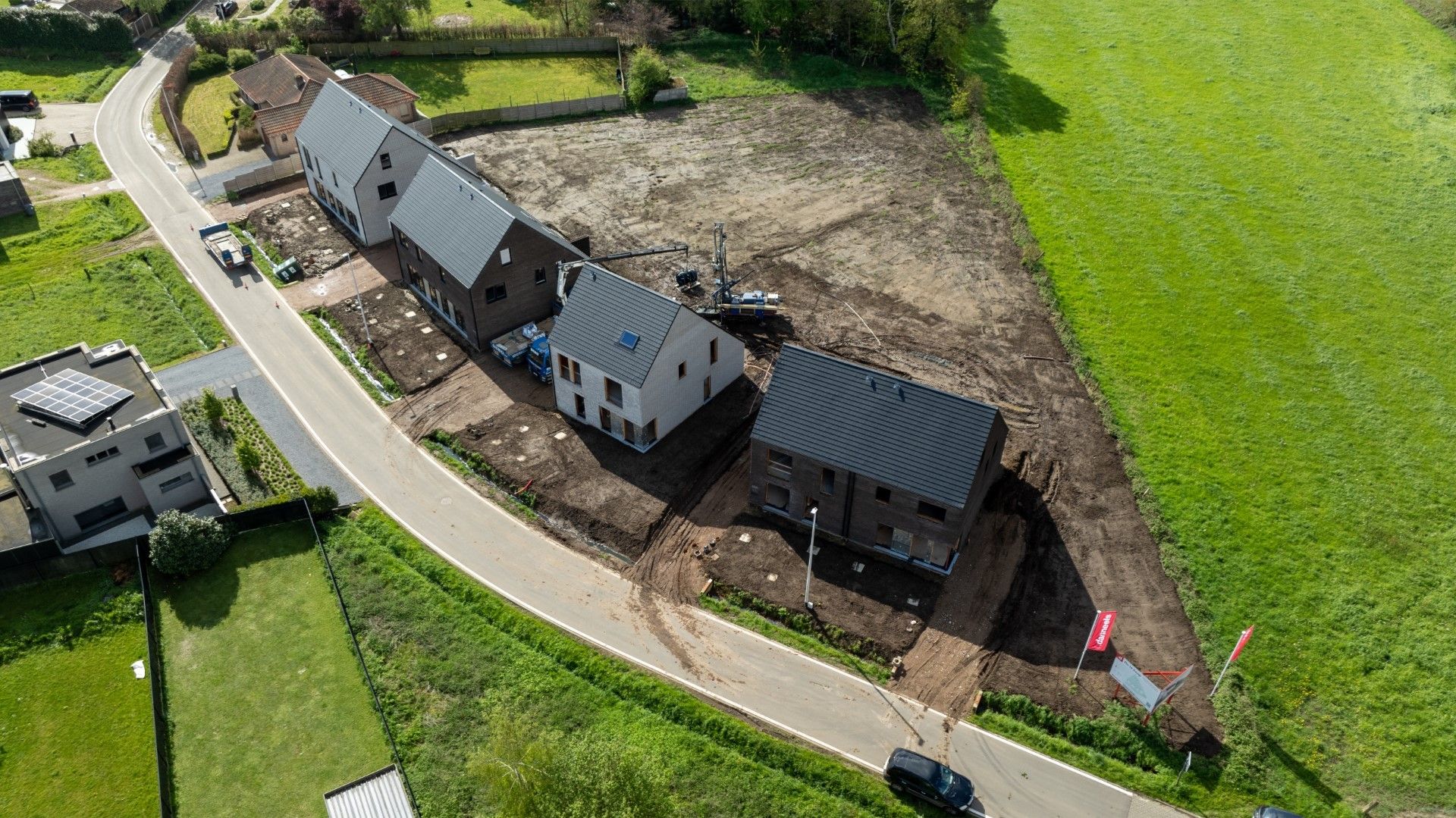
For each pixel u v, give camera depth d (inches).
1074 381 2272.4
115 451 1801.2
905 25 3634.4
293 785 1457.9
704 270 2613.2
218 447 2039.9
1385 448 2133.4
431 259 2331.4
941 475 1704.0
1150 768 1505.9
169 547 1716.3
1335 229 2881.4
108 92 3511.3
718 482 1985.7
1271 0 4360.2
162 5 3959.2
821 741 1528.1
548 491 1937.7
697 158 3159.5
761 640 1684.3
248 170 3046.3
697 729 1540.4
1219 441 2127.2
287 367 2265.0
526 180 3002.0
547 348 2190.0
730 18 3981.3
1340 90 3661.4
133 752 1497.3
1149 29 4131.4
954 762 1502.2
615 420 2048.5
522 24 3998.5
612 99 3408.0
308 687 1590.8
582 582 1776.6
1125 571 1817.2
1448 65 3831.2
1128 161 3203.7
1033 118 3452.3
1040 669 1633.9
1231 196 3026.6
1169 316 2504.9
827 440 1776.6
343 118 2721.5
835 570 1798.7
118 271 2576.3
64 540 1819.6
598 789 1258.6
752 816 1428.4
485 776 1306.6
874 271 2635.3
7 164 2822.3
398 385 2214.6
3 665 1621.6
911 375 2263.8
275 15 4106.8
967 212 2910.9
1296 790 1486.2
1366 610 1775.3
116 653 1642.5
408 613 1704.0
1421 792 1494.8
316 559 1802.4
